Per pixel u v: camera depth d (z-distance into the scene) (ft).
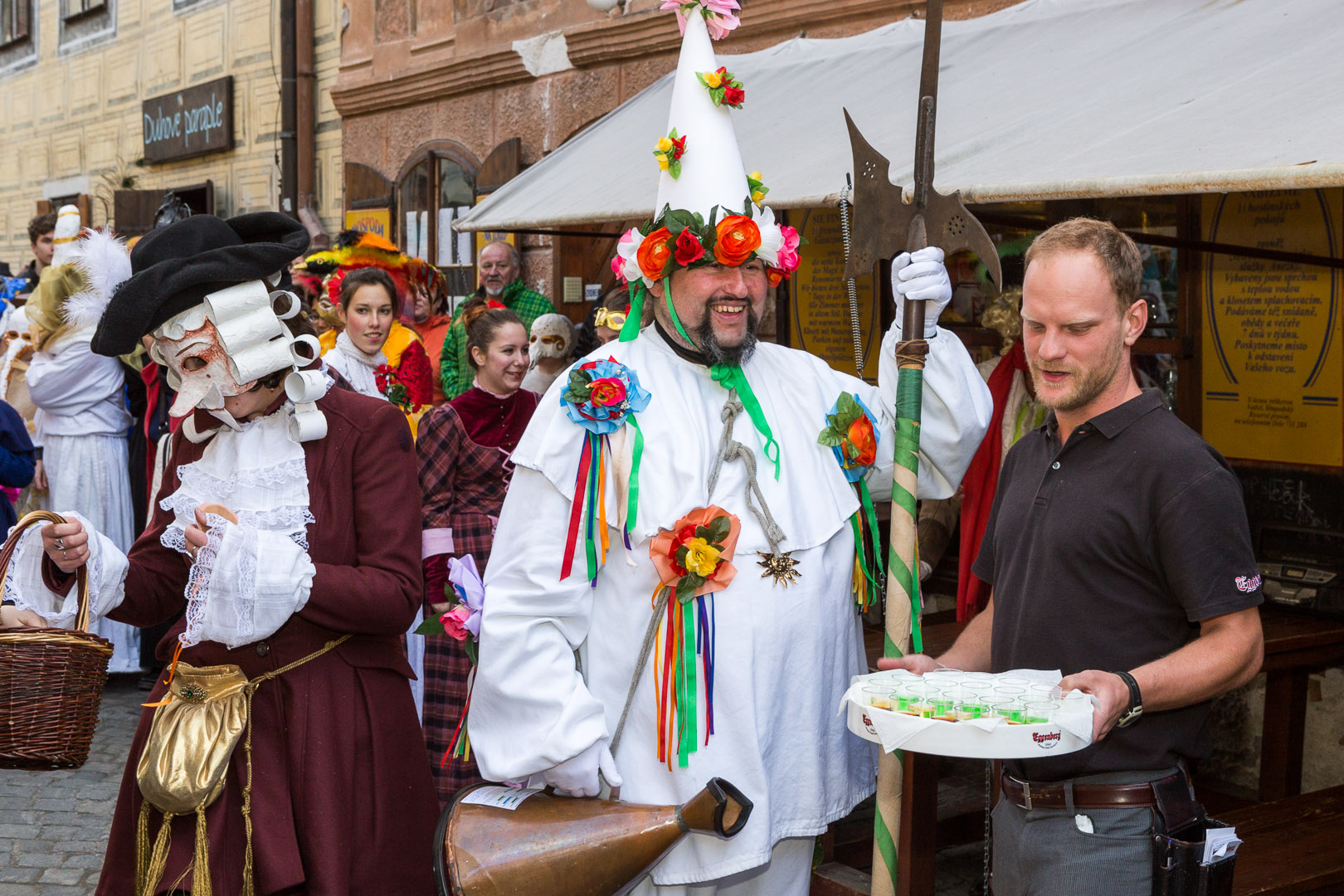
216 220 8.16
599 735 7.45
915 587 8.22
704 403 8.01
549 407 7.77
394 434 8.54
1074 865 6.93
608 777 7.58
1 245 52.65
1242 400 15.10
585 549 7.63
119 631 19.62
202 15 37.42
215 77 37.01
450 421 13.83
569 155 18.67
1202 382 15.52
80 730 7.80
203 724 7.88
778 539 7.79
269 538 7.77
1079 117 10.68
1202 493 6.67
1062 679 6.63
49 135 48.03
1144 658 6.93
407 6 28.45
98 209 44.37
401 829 8.28
